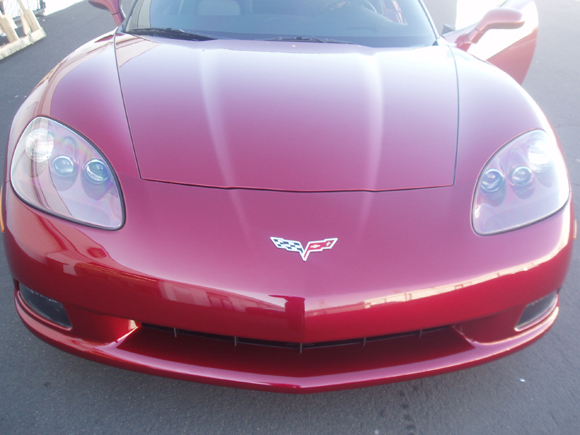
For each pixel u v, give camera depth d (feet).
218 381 4.16
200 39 6.54
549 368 5.53
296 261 3.82
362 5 7.43
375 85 5.48
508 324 4.51
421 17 7.48
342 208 4.10
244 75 5.43
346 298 3.78
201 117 4.75
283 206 4.06
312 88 5.29
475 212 4.29
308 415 4.82
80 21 20.77
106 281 3.89
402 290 3.86
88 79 5.22
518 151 4.73
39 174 4.30
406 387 5.21
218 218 3.97
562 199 4.63
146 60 5.71
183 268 3.79
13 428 4.44
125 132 4.52
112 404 4.77
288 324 3.80
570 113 13.10
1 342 5.35
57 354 5.26
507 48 8.54
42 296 4.27
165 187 4.14
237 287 3.75
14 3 20.02
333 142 4.61
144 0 7.67
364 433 4.67
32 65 14.99
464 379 5.34
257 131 4.64
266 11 7.13
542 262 4.25
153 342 4.31
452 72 5.91
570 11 26.78
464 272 4.00
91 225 4.00
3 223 4.31
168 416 4.69
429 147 4.69
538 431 4.78
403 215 4.13
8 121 10.84
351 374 4.20
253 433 4.59
